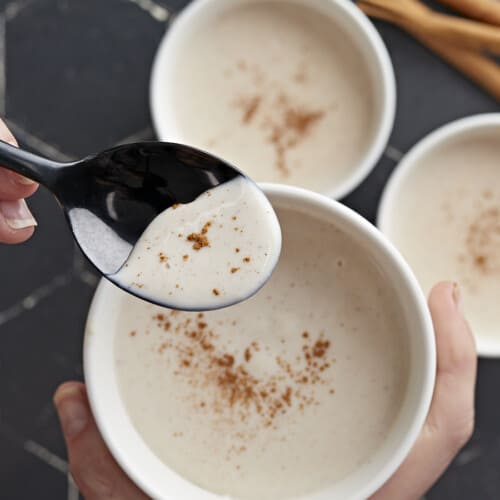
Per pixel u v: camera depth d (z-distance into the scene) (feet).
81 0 1.84
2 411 1.85
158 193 1.35
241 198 1.34
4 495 1.84
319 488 1.44
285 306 1.47
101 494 1.55
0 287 1.84
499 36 1.78
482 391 1.83
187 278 1.32
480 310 1.78
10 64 1.84
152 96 1.76
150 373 1.47
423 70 1.84
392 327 1.45
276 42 1.82
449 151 1.79
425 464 1.57
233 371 1.47
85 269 1.84
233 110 1.82
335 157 1.81
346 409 1.46
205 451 1.47
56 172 1.35
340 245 1.45
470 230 1.80
